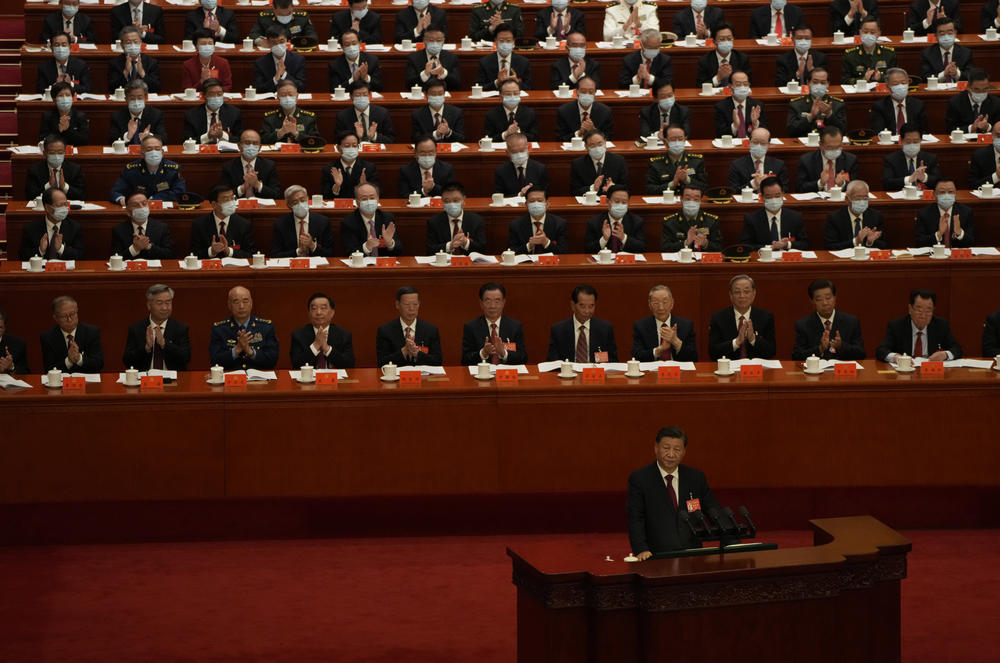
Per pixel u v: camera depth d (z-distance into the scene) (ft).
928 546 105.81
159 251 144.56
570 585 69.36
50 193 142.72
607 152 159.43
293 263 137.69
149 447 106.01
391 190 163.63
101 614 91.45
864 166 163.73
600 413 108.06
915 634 86.79
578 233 152.05
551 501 109.50
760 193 154.81
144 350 122.72
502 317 125.29
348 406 106.93
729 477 108.78
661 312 122.83
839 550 72.74
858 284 139.54
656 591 68.03
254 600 94.22
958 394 108.47
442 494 108.27
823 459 108.78
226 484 106.83
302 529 108.78
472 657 83.61
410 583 97.71
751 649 69.72
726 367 111.34
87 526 107.04
